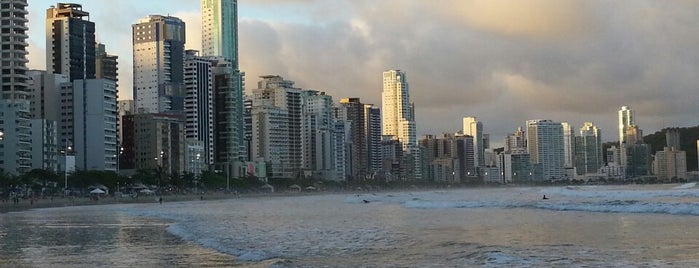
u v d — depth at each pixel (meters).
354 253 34.88
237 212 94.31
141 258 34.66
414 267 28.80
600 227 48.19
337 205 123.31
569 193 154.50
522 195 164.38
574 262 28.94
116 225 63.88
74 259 34.69
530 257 30.75
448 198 151.25
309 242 41.53
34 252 38.41
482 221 58.94
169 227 58.28
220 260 33.16
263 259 33.16
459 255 32.41
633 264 27.97
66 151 192.75
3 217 87.19
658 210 67.06
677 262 28.17
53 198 145.75
